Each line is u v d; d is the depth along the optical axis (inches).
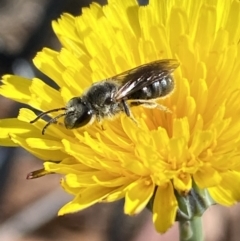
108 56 3.9
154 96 3.9
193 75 3.9
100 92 3.8
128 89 3.9
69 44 4.1
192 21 4.0
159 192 3.7
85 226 5.6
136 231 5.4
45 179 5.8
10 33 6.4
